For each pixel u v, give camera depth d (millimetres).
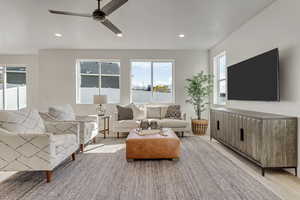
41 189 2211
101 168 2852
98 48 5680
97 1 2854
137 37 4637
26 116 2787
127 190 2180
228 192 2135
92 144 4316
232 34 4379
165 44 5273
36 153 2338
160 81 6012
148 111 5383
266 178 2502
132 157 3098
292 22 2602
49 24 3783
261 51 3299
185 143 4387
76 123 3326
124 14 3334
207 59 5840
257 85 3205
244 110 3762
